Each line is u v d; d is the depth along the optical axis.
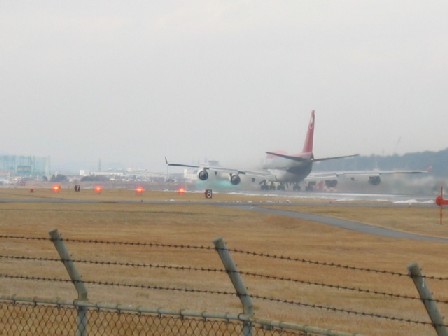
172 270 112.62
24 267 106.38
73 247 145.25
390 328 72.12
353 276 118.50
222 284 99.19
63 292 82.44
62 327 59.44
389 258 151.50
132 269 111.50
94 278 98.88
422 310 85.81
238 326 63.97
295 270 124.31
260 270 122.19
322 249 166.88
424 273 126.81
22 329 58.06
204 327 60.78
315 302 88.56
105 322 63.25
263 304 84.75
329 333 41.69
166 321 66.12
